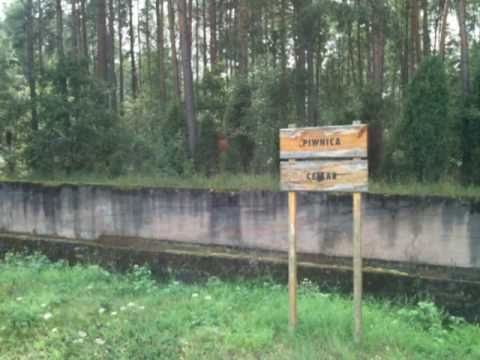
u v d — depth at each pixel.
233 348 4.06
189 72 11.48
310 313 4.74
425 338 4.30
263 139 10.89
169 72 19.91
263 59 13.60
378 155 10.19
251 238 7.65
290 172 4.36
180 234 8.17
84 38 15.80
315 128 4.24
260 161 10.76
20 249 8.58
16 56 16.77
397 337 4.24
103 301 5.46
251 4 14.12
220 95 13.12
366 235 6.89
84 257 7.88
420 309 5.10
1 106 12.35
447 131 8.20
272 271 6.49
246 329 4.46
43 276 6.64
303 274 6.36
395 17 12.95
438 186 7.39
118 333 4.43
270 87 11.56
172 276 7.09
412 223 6.59
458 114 8.48
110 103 12.21
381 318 4.79
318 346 4.08
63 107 10.45
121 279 6.81
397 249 6.69
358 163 4.06
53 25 18.62
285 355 3.91
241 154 11.38
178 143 11.34
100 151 10.70
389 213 6.73
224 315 4.90
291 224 4.41
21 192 9.52
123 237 8.59
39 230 9.38
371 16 12.13
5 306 5.15
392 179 8.55
